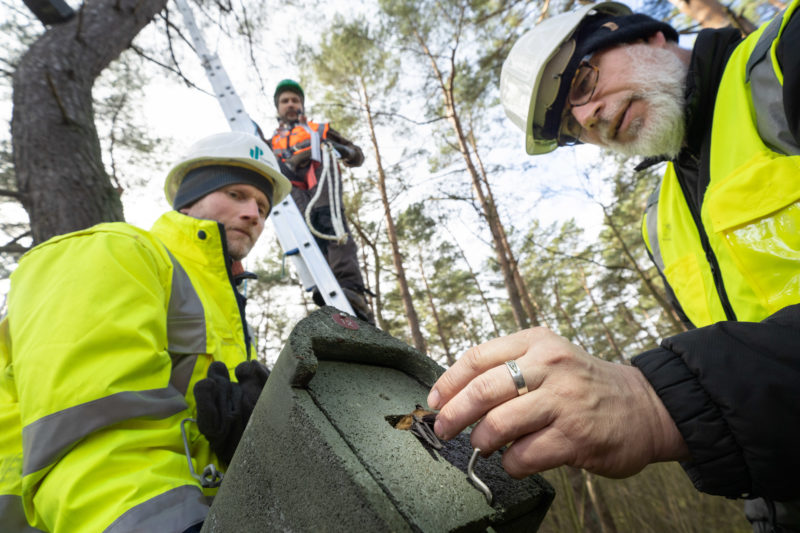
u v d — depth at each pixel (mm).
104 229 845
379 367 657
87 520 545
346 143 3066
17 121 1892
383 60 7660
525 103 1447
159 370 741
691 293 1166
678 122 1100
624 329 20406
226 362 1000
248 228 1313
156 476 604
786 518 842
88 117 2041
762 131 880
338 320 596
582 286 19672
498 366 492
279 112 3207
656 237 1391
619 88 1209
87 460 588
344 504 368
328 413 446
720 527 3670
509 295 6930
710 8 4102
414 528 349
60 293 700
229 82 2648
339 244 2359
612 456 476
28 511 636
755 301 891
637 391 511
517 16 6223
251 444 474
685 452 515
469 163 7566
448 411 475
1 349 805
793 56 731
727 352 510
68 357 635
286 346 484
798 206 811
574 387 468
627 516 4059
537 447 457
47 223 1692
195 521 569
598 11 1328
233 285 1144
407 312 8250
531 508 499
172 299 900
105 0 2422
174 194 1464
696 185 1150
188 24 2895
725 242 912
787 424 462
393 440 467
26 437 604
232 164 1326
